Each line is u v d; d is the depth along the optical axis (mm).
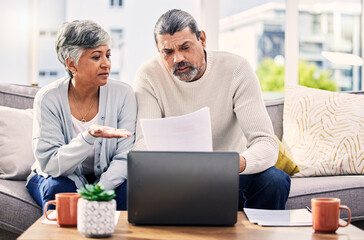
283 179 2150
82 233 1463
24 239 1433
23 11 3500
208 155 1594
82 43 2160
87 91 2264
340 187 2451
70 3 4238
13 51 3484
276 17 3809
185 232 1525
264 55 3807
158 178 1587
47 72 4059
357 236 1497
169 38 2148
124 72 6094
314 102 2986
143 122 1686
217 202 1595
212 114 2348
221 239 1447
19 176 2461
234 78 2328
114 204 1486
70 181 2070
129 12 5871
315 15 3854
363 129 2865
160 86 2375
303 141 2889
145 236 1477
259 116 2252
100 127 1905
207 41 3689
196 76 2322
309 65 3855
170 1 4742
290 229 1572
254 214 1740
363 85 3926
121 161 2189
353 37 3930
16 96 2740
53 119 2203
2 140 2506
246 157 2059
